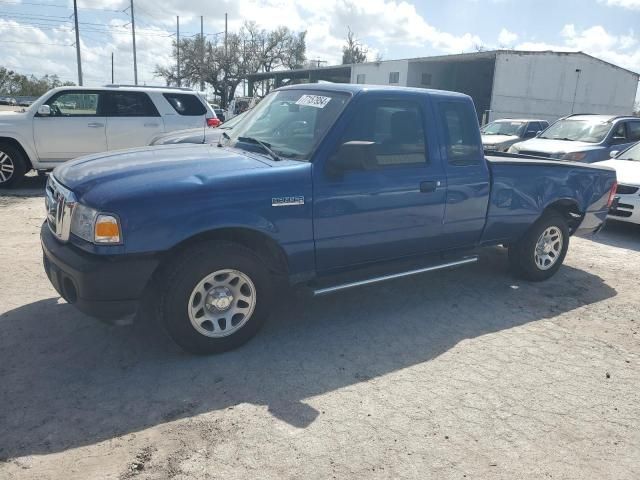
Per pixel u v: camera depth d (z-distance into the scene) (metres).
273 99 5.04
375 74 40.69
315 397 3.43
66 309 4.55
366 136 4.28
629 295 5.64
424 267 4.87
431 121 4.68
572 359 4.12
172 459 2.79
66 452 2.82
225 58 60.34
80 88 10.58
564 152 11.30
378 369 3.82
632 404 3.52
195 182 3.59
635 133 12.48
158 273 3.73
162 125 11.12
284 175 3.87
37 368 3.63
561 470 2.85
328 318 4.68
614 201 8.38
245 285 3.89
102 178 3.62
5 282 5.14
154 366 3.71
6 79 74.25
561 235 5.84
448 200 4.78
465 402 3.44
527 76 32.09
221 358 3.87
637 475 2.84
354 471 2.75
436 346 4.23
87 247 3.40
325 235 4.12
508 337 4.45
